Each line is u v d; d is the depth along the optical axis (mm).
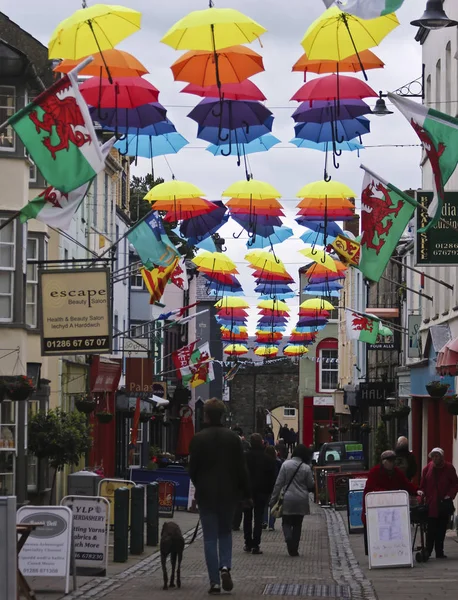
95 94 23953
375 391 66375
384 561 25625
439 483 27734
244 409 128375
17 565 17906
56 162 20938
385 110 41062
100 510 23672
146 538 32312
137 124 25156
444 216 32625
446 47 43250
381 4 17109
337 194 30500
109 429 58281
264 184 31844
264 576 24141
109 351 32688
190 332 111500
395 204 28562
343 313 99688
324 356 113812
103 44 20844
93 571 23609
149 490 31656
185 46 20422
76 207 23266
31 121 20984
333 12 20781
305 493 29281
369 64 22578
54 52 21031
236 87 22609
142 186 94188
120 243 68875
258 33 20562
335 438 102438
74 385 51188
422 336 52625
